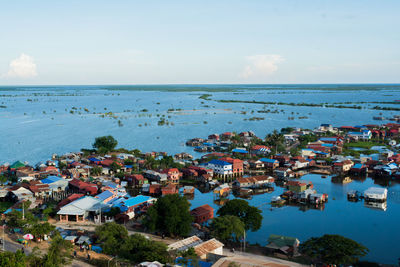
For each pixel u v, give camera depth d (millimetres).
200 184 178125
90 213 127188
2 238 99375
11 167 186125
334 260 88688
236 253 97438
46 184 153375
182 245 95188
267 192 165000
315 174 199625
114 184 161250
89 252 92625
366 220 127562
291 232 115875
